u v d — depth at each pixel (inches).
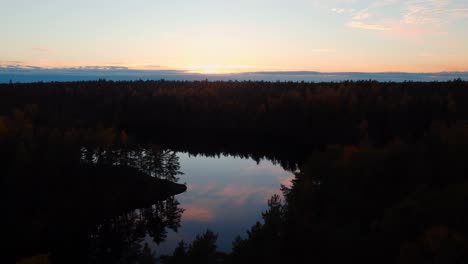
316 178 1402.6
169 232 1555.1
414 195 991.0
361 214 1071.0
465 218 804.0
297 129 3531.0
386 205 1080.8
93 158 2017.7
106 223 1658.5
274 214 989.2
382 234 846.5
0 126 1987.0
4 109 3516.2
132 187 1911.9
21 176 1672.0
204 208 1807.3
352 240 841.5
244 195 1995.6
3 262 1354.6
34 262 1152.2
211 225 1605.6
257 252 872.3
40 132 2094.0
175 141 3503.9
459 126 1595.7
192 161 2797.7
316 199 1214.3
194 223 1633.9
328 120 3371.1
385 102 3339.1
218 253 1108.5
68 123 2994.6
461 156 1180.5
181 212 1756.9
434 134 1385.3
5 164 1763.0
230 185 2175.2
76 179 1813.5
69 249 1466.5
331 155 1510.8
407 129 2748.5
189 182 2237.9
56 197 1684.3
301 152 3036.4
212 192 2048.5
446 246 681.6
